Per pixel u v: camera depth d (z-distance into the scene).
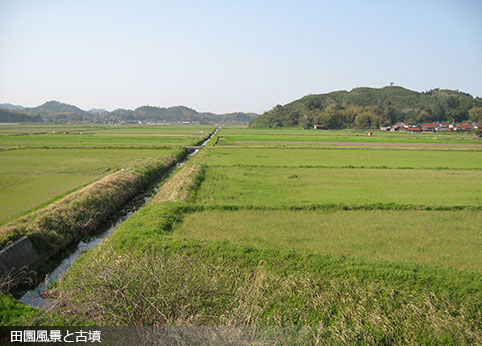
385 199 19.23
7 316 6.30
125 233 12.57
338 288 9.15
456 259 11.44
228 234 13.41
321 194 20.52
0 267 9.88
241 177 26.12
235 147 50.88
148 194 22.97
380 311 8.42
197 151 50.16
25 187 21.23
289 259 10.58
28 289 10.21
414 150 49.06
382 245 12.54
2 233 11.41
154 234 12.41
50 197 18.53
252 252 10.98
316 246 12.32
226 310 7.70
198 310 7.34
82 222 14.94
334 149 49.34
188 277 7.99
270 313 8.29
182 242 11.60
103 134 84.00
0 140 58.94
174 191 19.86
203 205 16.80
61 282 9.85
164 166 32.56
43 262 11.87
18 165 30.72
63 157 37.06
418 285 9.28
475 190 22.23
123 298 6.96
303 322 8.09
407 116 145.38
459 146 57.25
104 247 11.95
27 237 11.79
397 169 31.05
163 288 7.23
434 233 13.90
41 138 64.06
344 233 13.74
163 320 6.73
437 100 175.88
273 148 50.00
